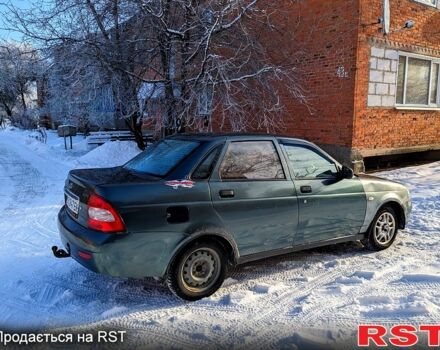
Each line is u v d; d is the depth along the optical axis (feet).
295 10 37.27
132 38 33.86
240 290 13.38
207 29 30.04
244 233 13.43
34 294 13.19
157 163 13.75
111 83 33.71
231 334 10.85
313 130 36.83
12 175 36.94
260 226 13.74
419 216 22.27
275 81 35.81
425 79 40.32
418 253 17.01
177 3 32.09
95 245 11.39
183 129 34.27
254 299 12.82
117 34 33.86
